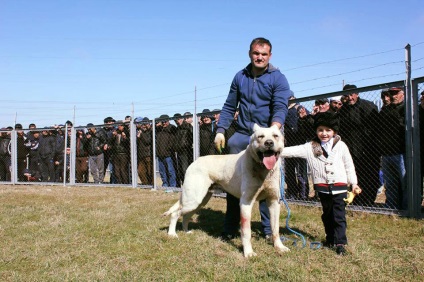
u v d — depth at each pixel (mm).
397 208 5816
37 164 13031
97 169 11898
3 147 13641
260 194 3982
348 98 6219
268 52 4438
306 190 6941
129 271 3453
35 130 12961
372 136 6000
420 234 4531
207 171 4613
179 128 9555
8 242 4523
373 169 6012
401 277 3133
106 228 5215
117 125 11406
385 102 5840
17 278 3301
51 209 6883
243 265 3484
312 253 3826
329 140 4090
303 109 6719
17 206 7320
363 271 3256
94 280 3215
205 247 4211
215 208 6891
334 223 4027
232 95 4859
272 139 3637
